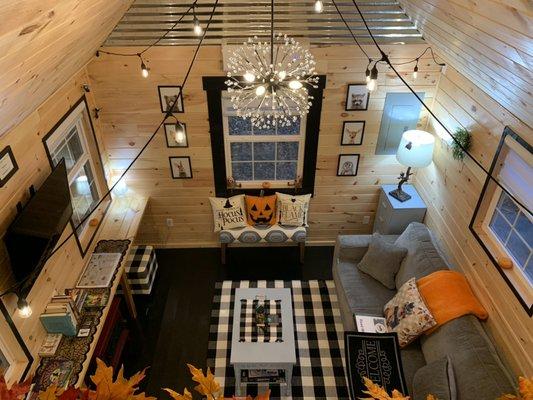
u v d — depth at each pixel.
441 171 4.26
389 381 3.24
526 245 3.09
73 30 2.24
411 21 3.93
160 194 4.88
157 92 4.21
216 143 4.50
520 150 2.96
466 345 3.09
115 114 4.34
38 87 2.50
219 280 4.79
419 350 3.53
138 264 4.36
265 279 4.80
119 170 4.71
